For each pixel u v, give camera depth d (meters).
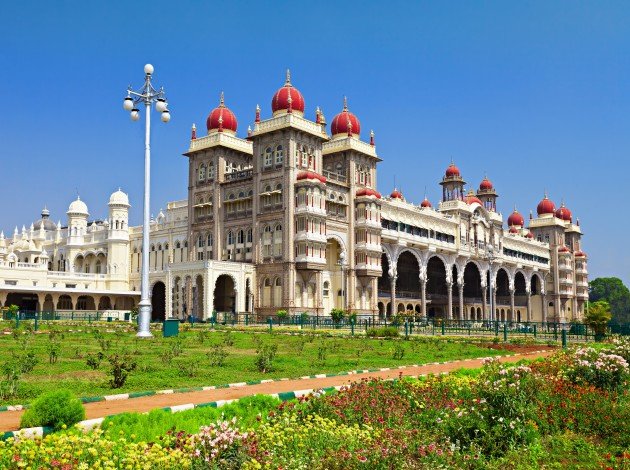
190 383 19.84
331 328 58.56
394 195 98.88
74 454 8.84
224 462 8.87
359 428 11.55
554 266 130.00
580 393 14.83
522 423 12.12
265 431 10.30
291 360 27.48
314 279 71.19
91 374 21.53
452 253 96.12
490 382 13.41
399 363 27.62
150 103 39.53
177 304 72.75
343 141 78.19
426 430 11.88
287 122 69.88
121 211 94.62
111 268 93.00
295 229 69.50
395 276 84.19
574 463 10.85
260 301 71.19
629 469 10.49
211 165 79.44
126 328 53.38
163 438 9.91
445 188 103.62
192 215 80.56
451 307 95.19
